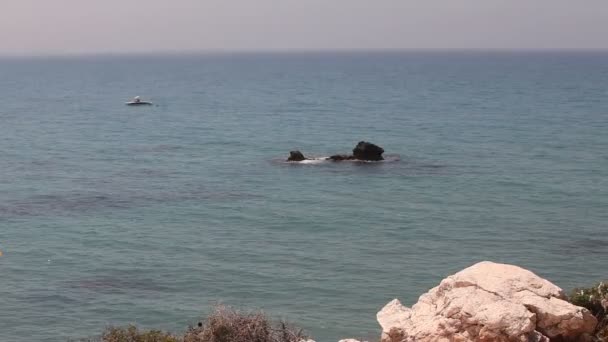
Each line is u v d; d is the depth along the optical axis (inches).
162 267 1950.1
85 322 1544.0
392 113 6624.0
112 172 3592.5
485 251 2095.2
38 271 1920.5
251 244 2199.8
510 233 2303.2
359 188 3093.0
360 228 2396.7
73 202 2861.7
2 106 7864.2
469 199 2847.0
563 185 3122.5
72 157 4128.9
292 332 861.8
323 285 1777.8
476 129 5275.6
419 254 2068.2
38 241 2241.6
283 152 4242.1
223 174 3499.0
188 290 1752.0
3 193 3043.8
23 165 3828.7
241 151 4311.0
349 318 1535.4
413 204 2765.7
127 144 4697.3
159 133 5305.1
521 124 5570.9
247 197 2945.4
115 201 2881.4
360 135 5007.4
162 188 3159.5
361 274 1872.5
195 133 5280.5
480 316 700.7
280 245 2186.3
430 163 3722.9
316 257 2042.3
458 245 2165.4
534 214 2576.3
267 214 2628.0
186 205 2797.7
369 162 3735.2
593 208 2667.3
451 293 743.7
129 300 1676.9
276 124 5821.9
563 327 700.7
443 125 5570.9
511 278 745.0
